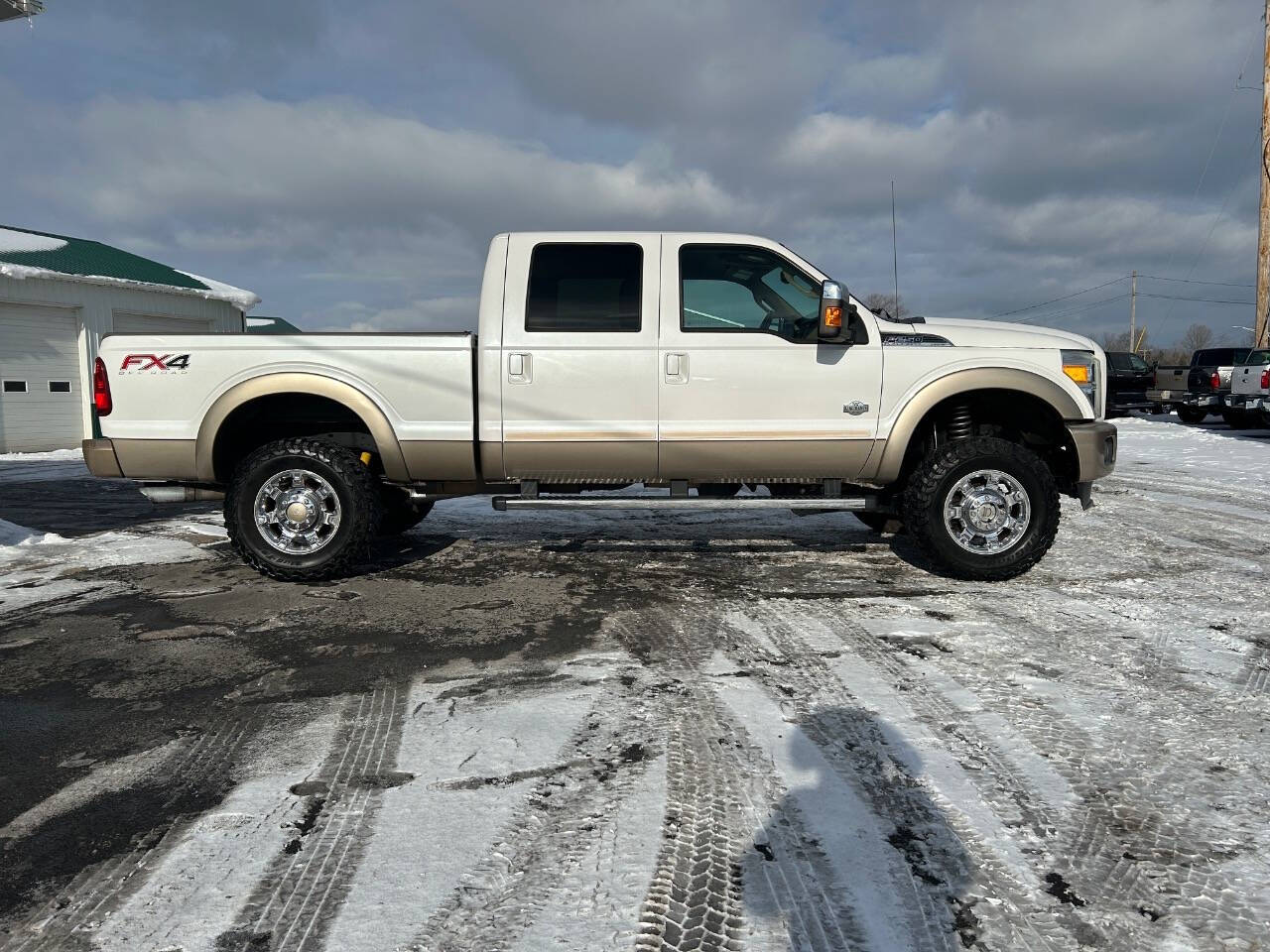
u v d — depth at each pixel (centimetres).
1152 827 222
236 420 500
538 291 478
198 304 1853
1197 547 586
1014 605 436
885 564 535
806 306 484
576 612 429
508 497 498
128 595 467
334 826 225
